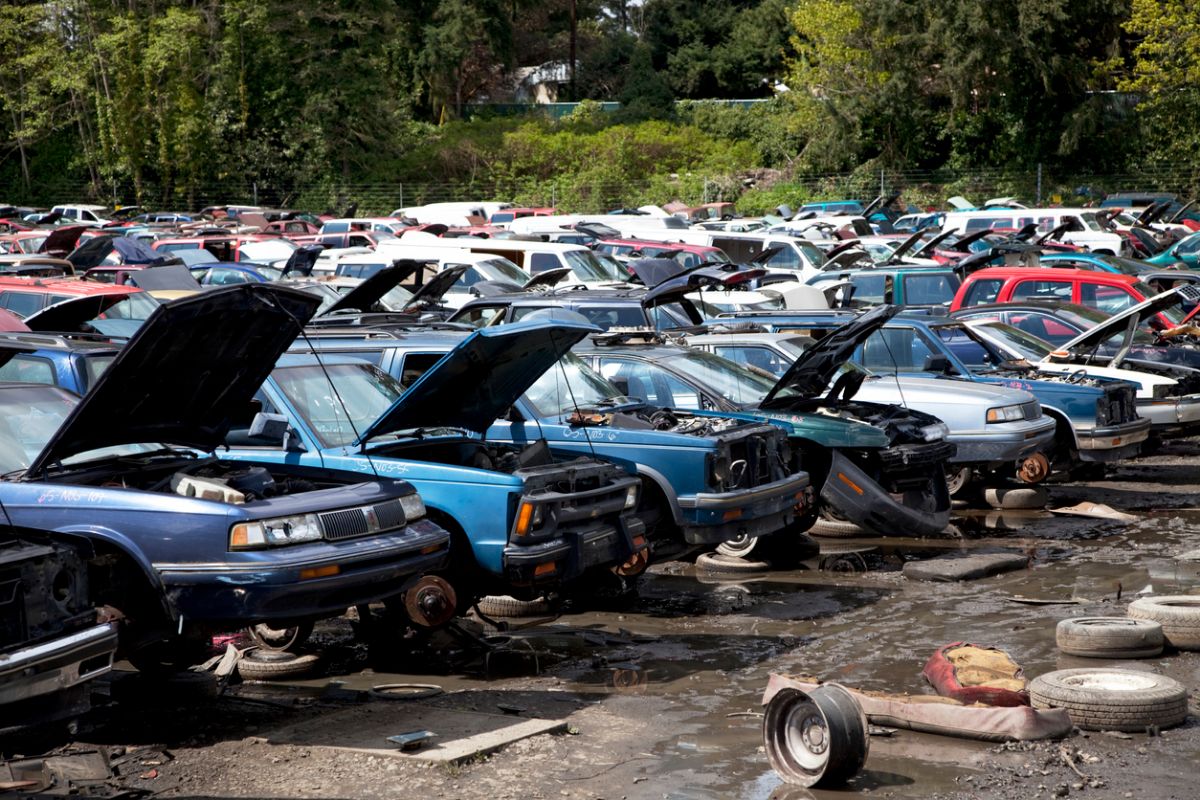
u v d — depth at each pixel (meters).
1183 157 50.75
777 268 28.34
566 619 9.09
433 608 7.62
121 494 6.52
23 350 8.86
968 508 13.45
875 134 57.50
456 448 8.80
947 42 51.66
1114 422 13.98
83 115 58.06
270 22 57.88
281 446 8.27
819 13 55.72
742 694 7.17
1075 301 18.36
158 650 7.38
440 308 14.79
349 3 61.06
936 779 5.83
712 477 9.27
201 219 45.78
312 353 8.98
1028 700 6.73
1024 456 12.81
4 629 5.33
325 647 8.38
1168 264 30.17
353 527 6.73
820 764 5.75
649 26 77.50
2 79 58.22
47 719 5.51
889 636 8.40
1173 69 48.81
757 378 12.13
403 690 7.25
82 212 49.06
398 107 64.00
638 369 11.40
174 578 6.36
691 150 62.91
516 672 7.69
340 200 57.94
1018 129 53.50
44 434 7.24
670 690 7.27
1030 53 50.59
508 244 24.62
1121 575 10.13
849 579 10.28
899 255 27.69
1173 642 7.89
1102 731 6.42
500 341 7.93
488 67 71.38
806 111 58.19
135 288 16.92
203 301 6.41
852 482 10.79
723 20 75.69
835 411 11.59
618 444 9.46
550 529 7.88
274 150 58.38
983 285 18.92
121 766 6.00
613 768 5.99
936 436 11.52
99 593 6.44
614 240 29.02
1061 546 11.39
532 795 5.64
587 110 67.06
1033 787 5.70
